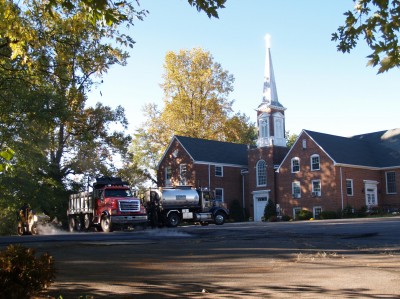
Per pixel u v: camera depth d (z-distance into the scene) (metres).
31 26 13.32
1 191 37.81
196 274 10.49
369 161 50.22
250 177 55.03
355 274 9.85
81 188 45.81
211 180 55.09
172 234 25.14
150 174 65.38
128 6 11.96
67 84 16.52
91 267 11.88
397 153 50.06
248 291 8.35
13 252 7.50
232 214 55.66
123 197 32.88
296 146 50.28
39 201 39.41
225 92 61.38
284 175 51.19
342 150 49.09
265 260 12.65
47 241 20.70
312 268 10.88
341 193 46.22
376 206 47.59
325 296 7.72
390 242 16.56
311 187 48.34
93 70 16.03
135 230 33.06
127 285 9.21
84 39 15.04
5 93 16.44
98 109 43.31
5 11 11.84
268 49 57.06
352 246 15.70
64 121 18.08
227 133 62.69
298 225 29.05
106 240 21.08
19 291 7.05
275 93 55.81
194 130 60.16
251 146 61.97
